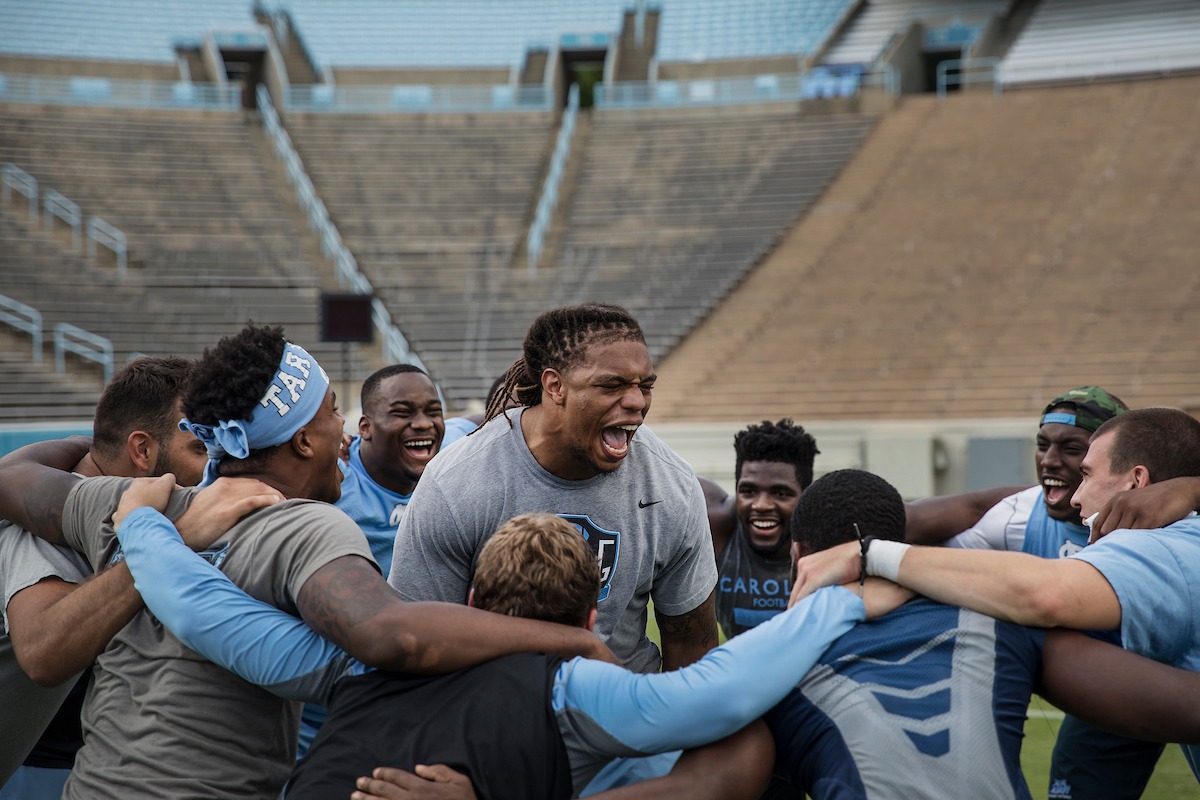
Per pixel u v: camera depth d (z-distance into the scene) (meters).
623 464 2.40
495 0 30.66
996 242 18.59
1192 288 16.42
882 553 2.05
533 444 2.37
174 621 2.01
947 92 27.97
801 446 3.36
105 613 2.09
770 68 27.48
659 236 21.44
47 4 27.95
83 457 2.78
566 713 1.92
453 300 20.28
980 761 1.93
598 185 23.33
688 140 24.12
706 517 2.56
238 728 2.08
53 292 18.77
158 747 2.04
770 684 1.95
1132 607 2.06
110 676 2.16
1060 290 17.12
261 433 2.20
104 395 2.64
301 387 2.23
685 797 1.92
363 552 2.07
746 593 3.49
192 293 19.47
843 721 1.97
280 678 2.01
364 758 1.91
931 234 19.31
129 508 2.15
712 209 21.88
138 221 21.31
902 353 16.64
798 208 21.22
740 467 3.41
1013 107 22.27
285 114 25.33
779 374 16.84
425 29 29.97
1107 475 2.61
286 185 23.27
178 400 2.63
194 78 27.50
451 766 1.87
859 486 2.15
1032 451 10.28
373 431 3.69
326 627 1.97
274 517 2.11
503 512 2.35
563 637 1.99
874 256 19.23
